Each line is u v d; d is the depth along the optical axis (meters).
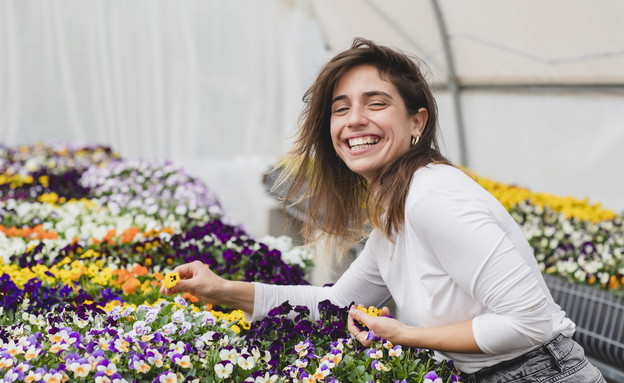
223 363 1.60
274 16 8.16
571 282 3.78
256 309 2.00
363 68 1.74
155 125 8.05
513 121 6.65
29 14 7.55
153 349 1.62
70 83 7.71
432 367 1.75
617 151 5.80
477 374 1.70
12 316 2.02
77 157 6.20
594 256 3.91
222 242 3.06
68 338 1.64
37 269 2.66
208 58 8.13
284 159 2.04
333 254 3.66
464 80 6.91
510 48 5.94
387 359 1.72
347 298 2.02
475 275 1.49
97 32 7.75
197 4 8.02
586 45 5.25
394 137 1.71
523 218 4.97
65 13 7.61
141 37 7.92
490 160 6.93
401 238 1.69
